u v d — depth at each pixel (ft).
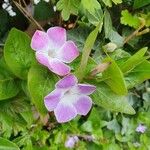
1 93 0.54
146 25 0.71
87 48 0.49
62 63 0.52
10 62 0.52
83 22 0.65
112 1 0.61
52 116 0.72
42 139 0.73
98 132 0.82
